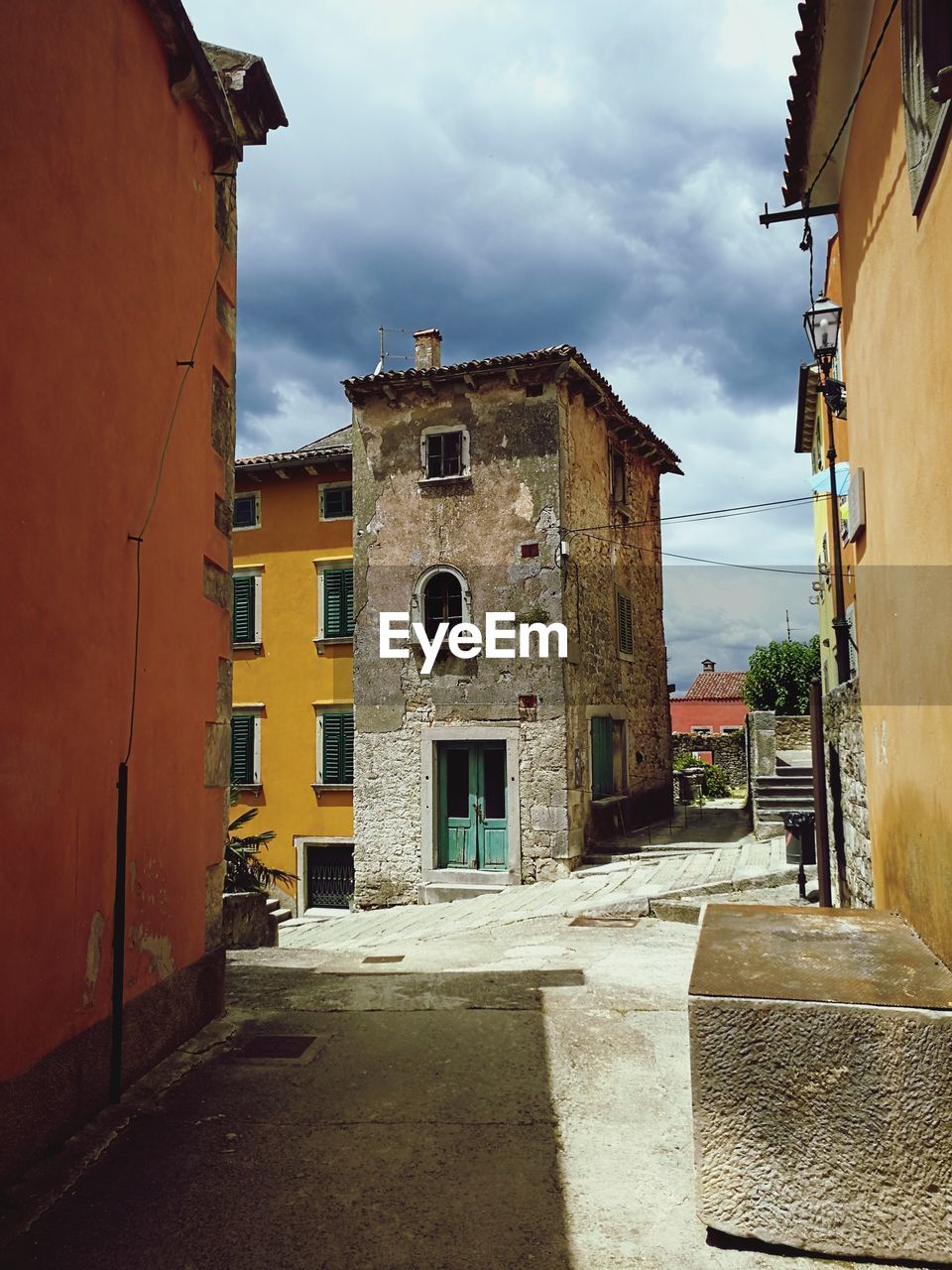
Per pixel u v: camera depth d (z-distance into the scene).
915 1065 2.65
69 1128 3.54
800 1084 2.72
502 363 13.76
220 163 5.43
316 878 16.77
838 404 8.02
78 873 3.66
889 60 4.20
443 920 11.21
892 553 4.48
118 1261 2.71
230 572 5.56
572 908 10.17
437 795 14.04
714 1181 2.77
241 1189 3.14
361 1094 3.97
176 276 4.81
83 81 3.82
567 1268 2.65
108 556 3.98
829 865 8.38
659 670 18.64
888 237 4.36
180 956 4.72
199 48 4.74
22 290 3.32
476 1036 4.75
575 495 14.38
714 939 3.58
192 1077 4.21
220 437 5.46
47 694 3.44
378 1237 2.83
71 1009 3.59
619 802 15.39
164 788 4.55
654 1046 4.57
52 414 3.52
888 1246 2.63
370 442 14.85
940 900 3.48
